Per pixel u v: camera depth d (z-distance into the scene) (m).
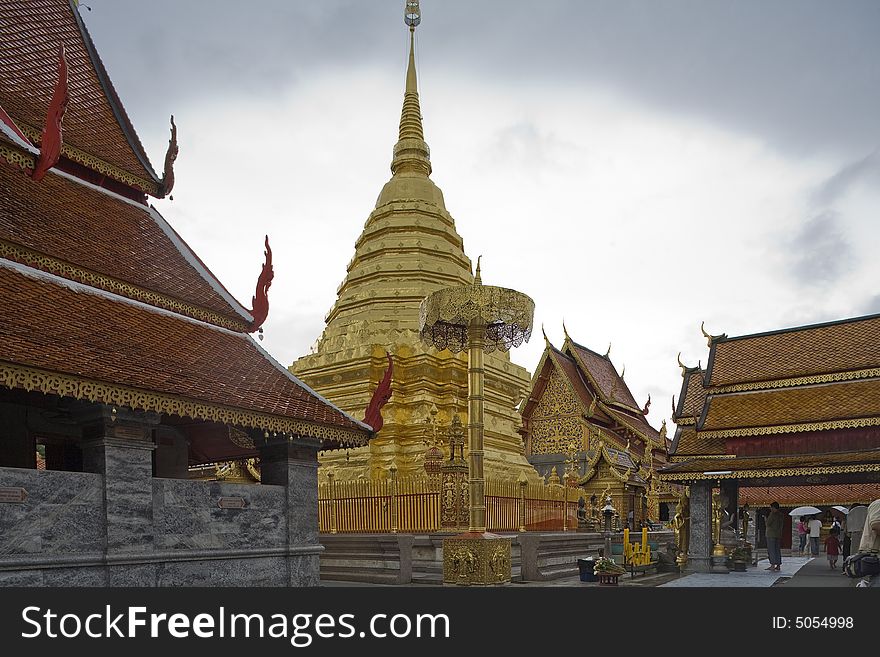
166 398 11.11
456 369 29.70
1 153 11.15
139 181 16.28
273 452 14.30
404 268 32.84
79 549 10.34
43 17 16.73
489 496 22.17
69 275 12.61
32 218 12.95
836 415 22.50
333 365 30.55
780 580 20.83
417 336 29.98
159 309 14.04
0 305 10.60
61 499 10.21
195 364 12.82
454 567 15.77
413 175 36.72
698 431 24.47
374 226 35.75
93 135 15.72
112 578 10.62
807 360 24.42
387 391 15.81
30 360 9.57
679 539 25.11
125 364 11.20
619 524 35.44
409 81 38.97
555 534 23.81
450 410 28.81
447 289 16.72
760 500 45.62
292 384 14.80
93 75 16.97
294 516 14.03
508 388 32.75
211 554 12.23
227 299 15.92
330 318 35.31
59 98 11.07
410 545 19.45
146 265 14.58
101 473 10.83
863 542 10.30
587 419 51.53
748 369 25.27
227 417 12.10
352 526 22.83
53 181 14.46
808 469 22.08
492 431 30.55
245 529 13.03
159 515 11.54
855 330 24.55
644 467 49.50
